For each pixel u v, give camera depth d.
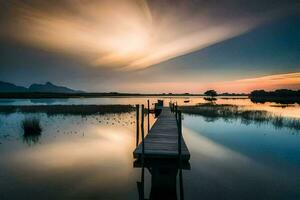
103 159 11.13
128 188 7.91
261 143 14.32
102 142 14.71
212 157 11.40
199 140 15.32
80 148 13.21
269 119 24.91
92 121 23.92
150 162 7.87
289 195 7.19
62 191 7.63
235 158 11.23
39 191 7.60
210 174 9.09
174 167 7.74
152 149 8.18
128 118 26.84
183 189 7.73
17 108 38.03
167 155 7.70
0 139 15.50
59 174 9.12
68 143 14.40
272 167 9.85
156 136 10.47
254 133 17.64
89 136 16.55
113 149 12.98
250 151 12.49
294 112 31.88
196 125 21.72
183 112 32.91
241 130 19.00
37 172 9.34
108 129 19.38
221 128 20.09
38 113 31.12
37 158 11.26
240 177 8.73
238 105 49.88
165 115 20.58
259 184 8.09
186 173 9.23
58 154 11.93
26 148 13.14
